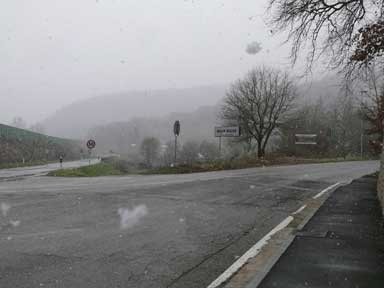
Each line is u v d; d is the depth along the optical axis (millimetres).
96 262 6109
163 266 6020
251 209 11289
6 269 5699
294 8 11109
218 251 6910
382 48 10531
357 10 10734
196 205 11656
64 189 14992
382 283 5117
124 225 8742
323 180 21297
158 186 16219
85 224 8750
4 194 13414
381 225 8914
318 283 5102
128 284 5223
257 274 5477
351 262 6031
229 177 21156
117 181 18812
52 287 5039
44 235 7703
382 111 23250
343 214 10398
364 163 44375
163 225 8859
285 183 18781
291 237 7715
